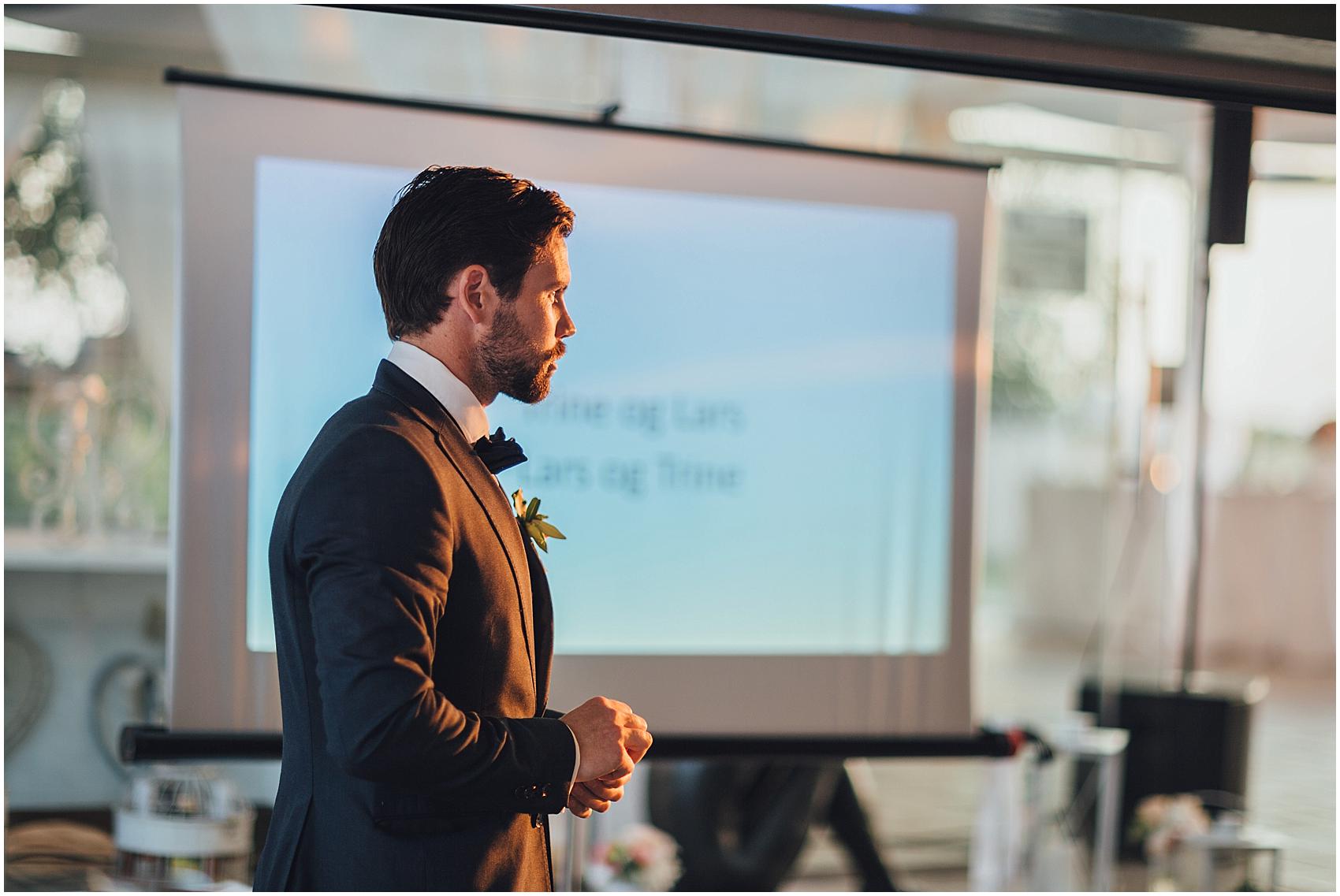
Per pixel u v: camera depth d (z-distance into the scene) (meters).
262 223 2.95
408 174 3.04
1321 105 2.44
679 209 3.28
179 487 2.91
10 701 4.09
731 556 3.31
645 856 3.42
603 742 1.46
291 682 1.42
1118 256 5.29
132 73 4.73
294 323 2.96
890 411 3.42
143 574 4.25
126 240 4.87
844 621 3.39
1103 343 8.66
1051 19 2.13
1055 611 9.09
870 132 4.27
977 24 2.15
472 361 1.51
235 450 2.93
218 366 2.93
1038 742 3.54
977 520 3.47
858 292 3.40
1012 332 9.53
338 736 1.26
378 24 3.10
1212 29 2.16
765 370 3.34
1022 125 4.44
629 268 3.24
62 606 4.17
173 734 2.89
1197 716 4.28
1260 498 8.25
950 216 3.45
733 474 3.32
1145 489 5.20
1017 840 4.09
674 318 3.28
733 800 3.70
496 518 1.47
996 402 9.67
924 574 3.44
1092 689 4.64
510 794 1.36
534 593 1.59
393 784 1.28
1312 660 8.05
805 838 3.68
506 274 1.49
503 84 3.57
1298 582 8.13
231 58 3.62
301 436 2.96
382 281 1.53
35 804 4.07
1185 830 3.86
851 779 3.81
